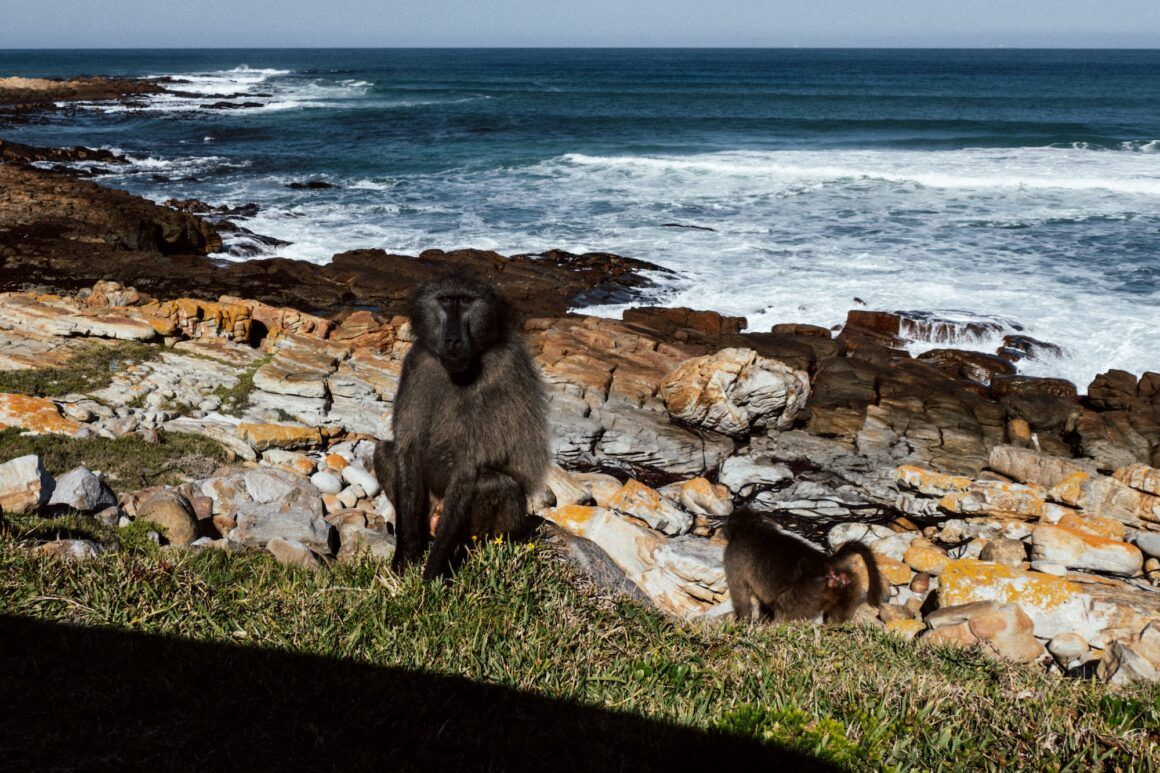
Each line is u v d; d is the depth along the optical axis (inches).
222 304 600.1
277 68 6530.5
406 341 589.0
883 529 415.5
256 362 525.0
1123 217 1056.8
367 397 495.8
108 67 6633.9
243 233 1007.6
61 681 128.0
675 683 151.9
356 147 1807.3
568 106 2770.7
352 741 122.2
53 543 192.5
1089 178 1293.1
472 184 1371.8
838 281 821.9
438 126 2183.8
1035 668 193.5
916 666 180.7
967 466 487.5
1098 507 384.5
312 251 948.6
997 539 343.3
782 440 516.1
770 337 665.0
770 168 1453.0
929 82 4133.9
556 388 536.7
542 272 829.2
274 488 317.4
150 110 2527.1
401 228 1058.7
